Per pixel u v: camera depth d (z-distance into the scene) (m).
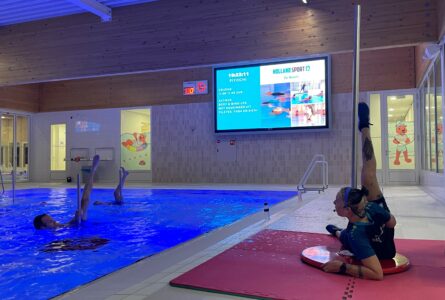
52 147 16.69
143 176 15.11
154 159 14.95
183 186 12.45
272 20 7.97
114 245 4.68
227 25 8.25
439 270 2.82
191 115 14.45
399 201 7.35
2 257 4.14
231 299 2.34
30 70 9.67
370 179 3.11
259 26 8.04
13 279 3.36
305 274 2.75
